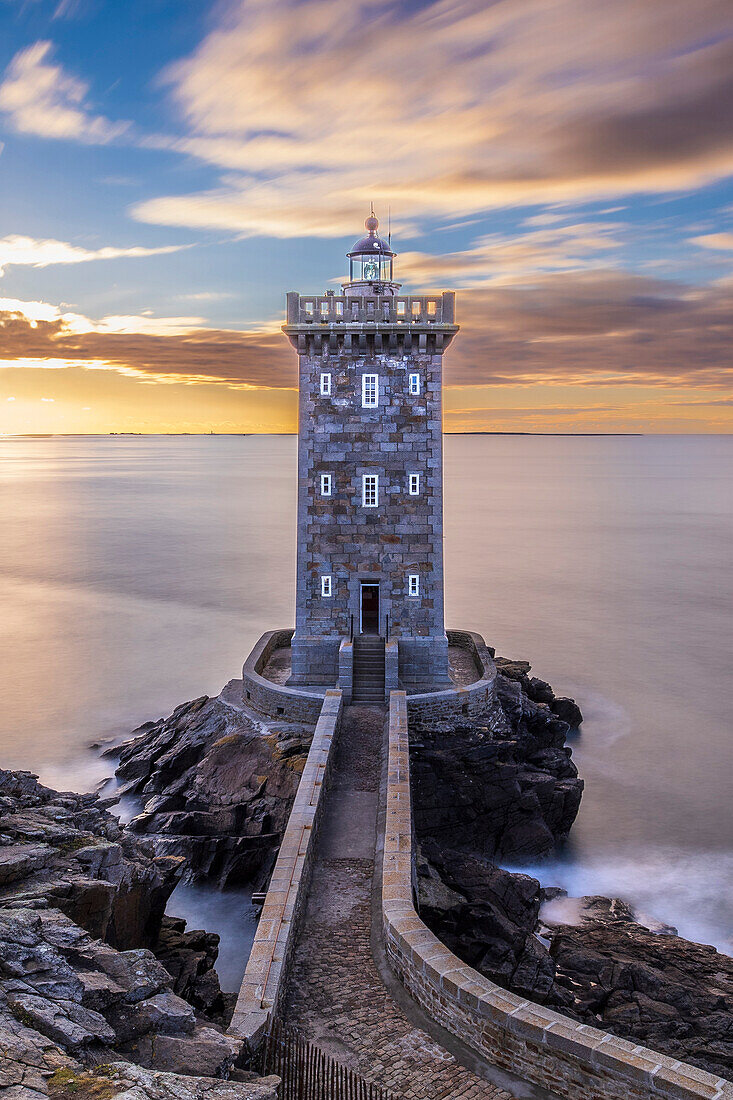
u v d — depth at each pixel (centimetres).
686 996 2644
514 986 2611
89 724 5316
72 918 1642
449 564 11356
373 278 4303
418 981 1761
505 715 4091
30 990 1271
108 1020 1292
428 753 3684
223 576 10219
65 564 11144
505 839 3756
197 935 2173
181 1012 1334
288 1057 1527
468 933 2786
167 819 3519
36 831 1892
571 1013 2531
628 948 2995
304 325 3856
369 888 2273
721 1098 1280
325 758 2908
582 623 8150
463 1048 1606
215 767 3678
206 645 7131
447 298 3862
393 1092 1455
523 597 9306
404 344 3903
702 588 9975
